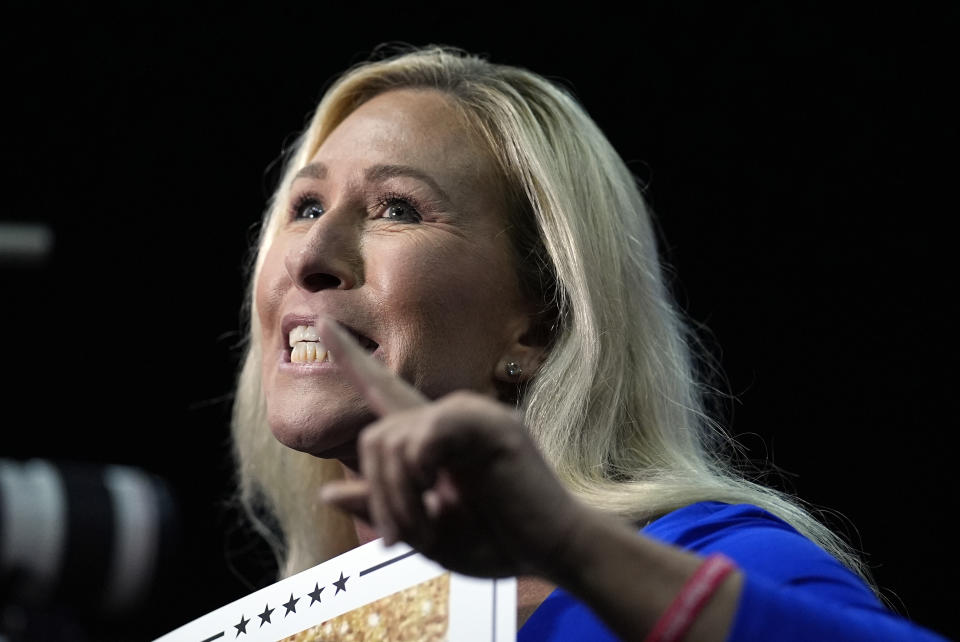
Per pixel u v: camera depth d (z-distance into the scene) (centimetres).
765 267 975
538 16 988
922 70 948
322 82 1040
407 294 416
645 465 431
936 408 940
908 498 934
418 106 464
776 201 977
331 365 411
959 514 924
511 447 230
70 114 1061
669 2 978
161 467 1080
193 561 1034
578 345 435
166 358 1091
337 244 425
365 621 352
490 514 234
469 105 468
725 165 981
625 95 988
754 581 249
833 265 967
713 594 244
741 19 972
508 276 440
